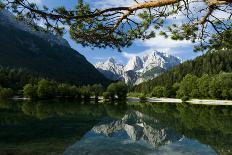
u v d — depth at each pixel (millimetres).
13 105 95438
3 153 31172
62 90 140875
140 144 38781
